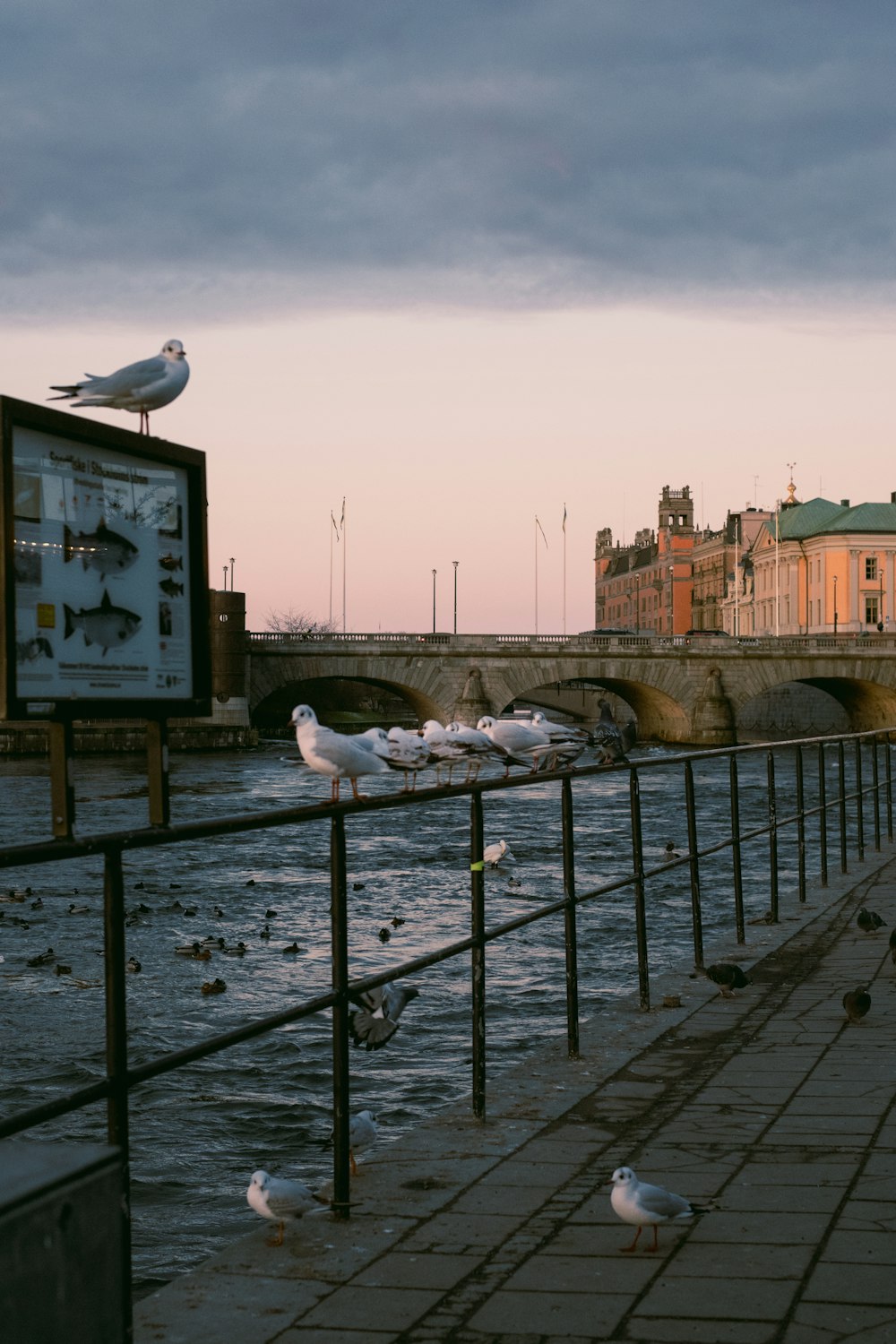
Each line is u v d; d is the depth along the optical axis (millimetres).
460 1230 5473
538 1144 6660
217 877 38438
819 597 148500
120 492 4801
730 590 181625
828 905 14867
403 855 42719
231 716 102125
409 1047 20594
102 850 4527
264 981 25094
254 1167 15797
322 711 151250
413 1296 4789
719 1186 5852
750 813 55312
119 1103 4578
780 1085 7594
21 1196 2379
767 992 10375
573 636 113625
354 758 6000
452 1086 18688
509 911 32250
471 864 7250
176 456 5020
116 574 4746
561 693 144500
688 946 27359
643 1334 4344
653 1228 5223
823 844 16500
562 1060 8406
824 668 118188
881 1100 7164
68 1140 16797
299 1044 20766
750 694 116812
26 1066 19688
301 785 71312
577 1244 5242
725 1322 4402
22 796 65438
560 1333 4387
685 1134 6707
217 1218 14352
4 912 31859
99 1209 2604
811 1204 5543
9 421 4195
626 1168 5188
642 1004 9852
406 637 110312
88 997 23562
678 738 117562
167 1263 13172
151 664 4906
